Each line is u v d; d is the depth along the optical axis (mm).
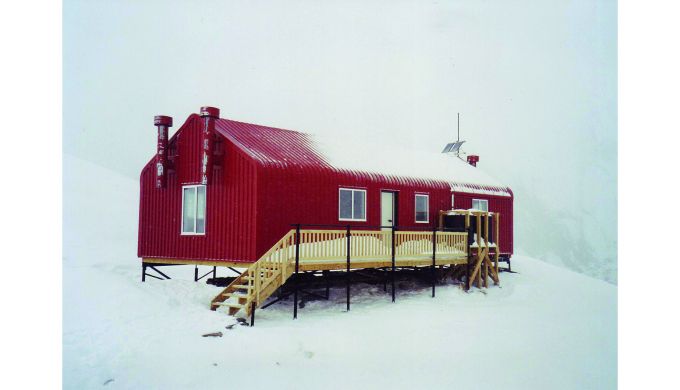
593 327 19188
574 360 15211
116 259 29500
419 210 23469
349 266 17094
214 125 18156
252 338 13805
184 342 13211
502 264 30656
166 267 27969
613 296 25656
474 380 13141
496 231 24156
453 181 25828
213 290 18266
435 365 13711
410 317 17531
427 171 25297
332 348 13914
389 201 22219
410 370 13297
